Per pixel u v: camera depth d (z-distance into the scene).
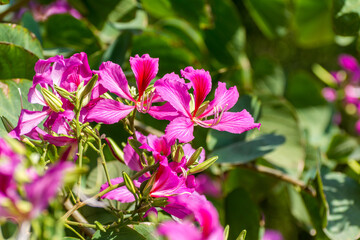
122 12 1.28
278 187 1.38
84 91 0.79
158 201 0.81
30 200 0.68
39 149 0.83
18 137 0.80
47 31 1.25
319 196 1.09
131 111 0.83
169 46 1.15
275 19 1.74
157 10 1.39
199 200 0.82
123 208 0.92
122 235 0.87
